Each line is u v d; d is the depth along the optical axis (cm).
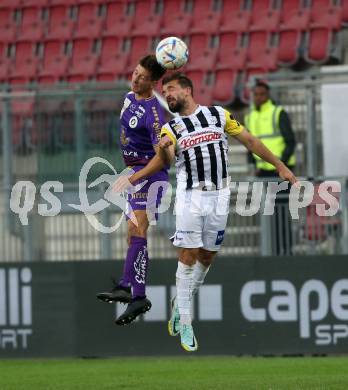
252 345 3653
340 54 5209
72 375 3161
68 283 3747
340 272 3616
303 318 3634
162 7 5653
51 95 4131
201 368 3291
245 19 5416
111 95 4097
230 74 5250
